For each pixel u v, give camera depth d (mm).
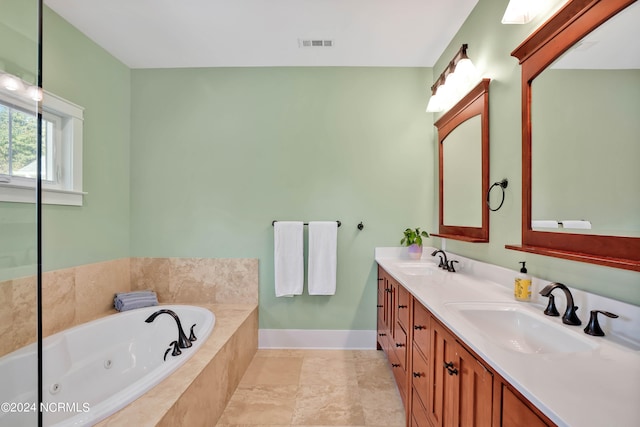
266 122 2488
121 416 1068
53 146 1875
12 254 1408
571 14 1036
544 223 1191
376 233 2488
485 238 1644
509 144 1459
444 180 2229
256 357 2340
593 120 968
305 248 2510
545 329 1008
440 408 1109
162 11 1820
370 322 2498
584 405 535
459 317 1031
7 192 1393
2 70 1399
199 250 2508
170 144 2496
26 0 1456
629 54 857
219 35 2062
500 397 720
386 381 2008
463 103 1876
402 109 2471
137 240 2494
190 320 2148
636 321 838
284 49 2232
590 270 1008
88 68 2084
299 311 2502
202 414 1417
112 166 2307
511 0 1247
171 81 2482
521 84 1355
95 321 1898
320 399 1807
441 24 1943
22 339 1422
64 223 1909
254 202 2498
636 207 836
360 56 2324
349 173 2486
